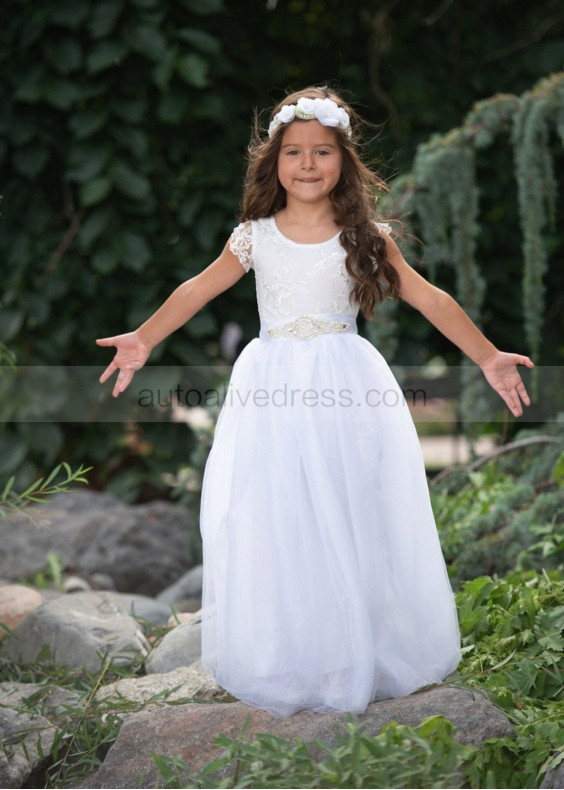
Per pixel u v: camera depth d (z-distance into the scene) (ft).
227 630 13.16
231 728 12.39
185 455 31.78
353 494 12.87
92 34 27.89
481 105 22.62
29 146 29.40
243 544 13.14
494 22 32.32
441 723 11.35
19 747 12.94
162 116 29.01
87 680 15.47
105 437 31.65
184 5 28.81
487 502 20.52
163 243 30.71
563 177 31.48
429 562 13.44
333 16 32.50
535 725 11.97
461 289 23.80
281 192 14.20
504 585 15.64
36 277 30.22
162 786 11.71
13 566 25.27
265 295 13.88
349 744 10.98
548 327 32.32
